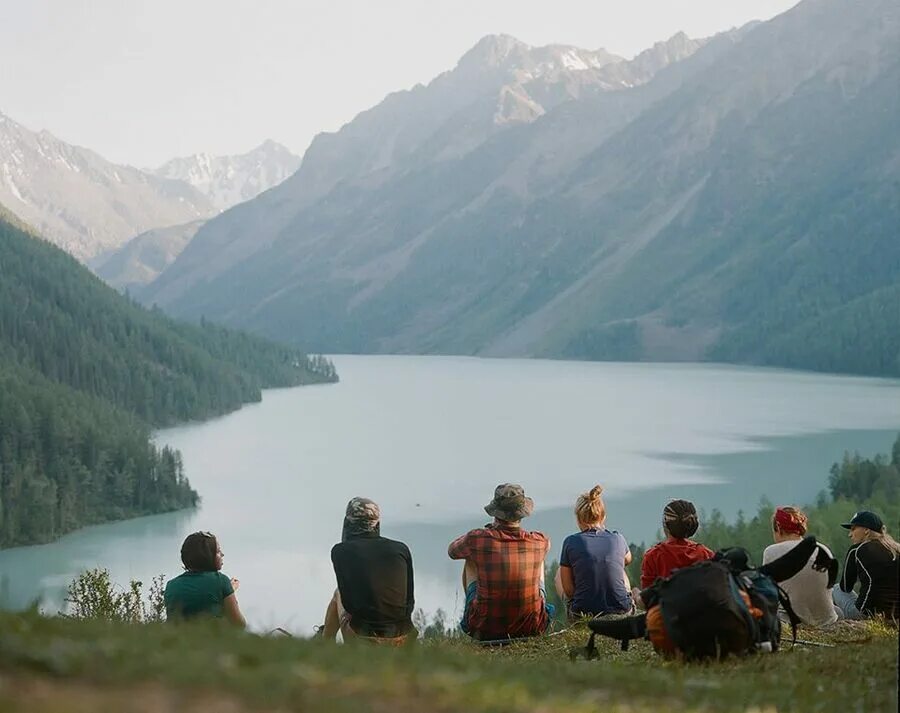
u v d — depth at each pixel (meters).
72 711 5.00
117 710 5.10
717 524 61.81
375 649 7.45
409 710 5.98
